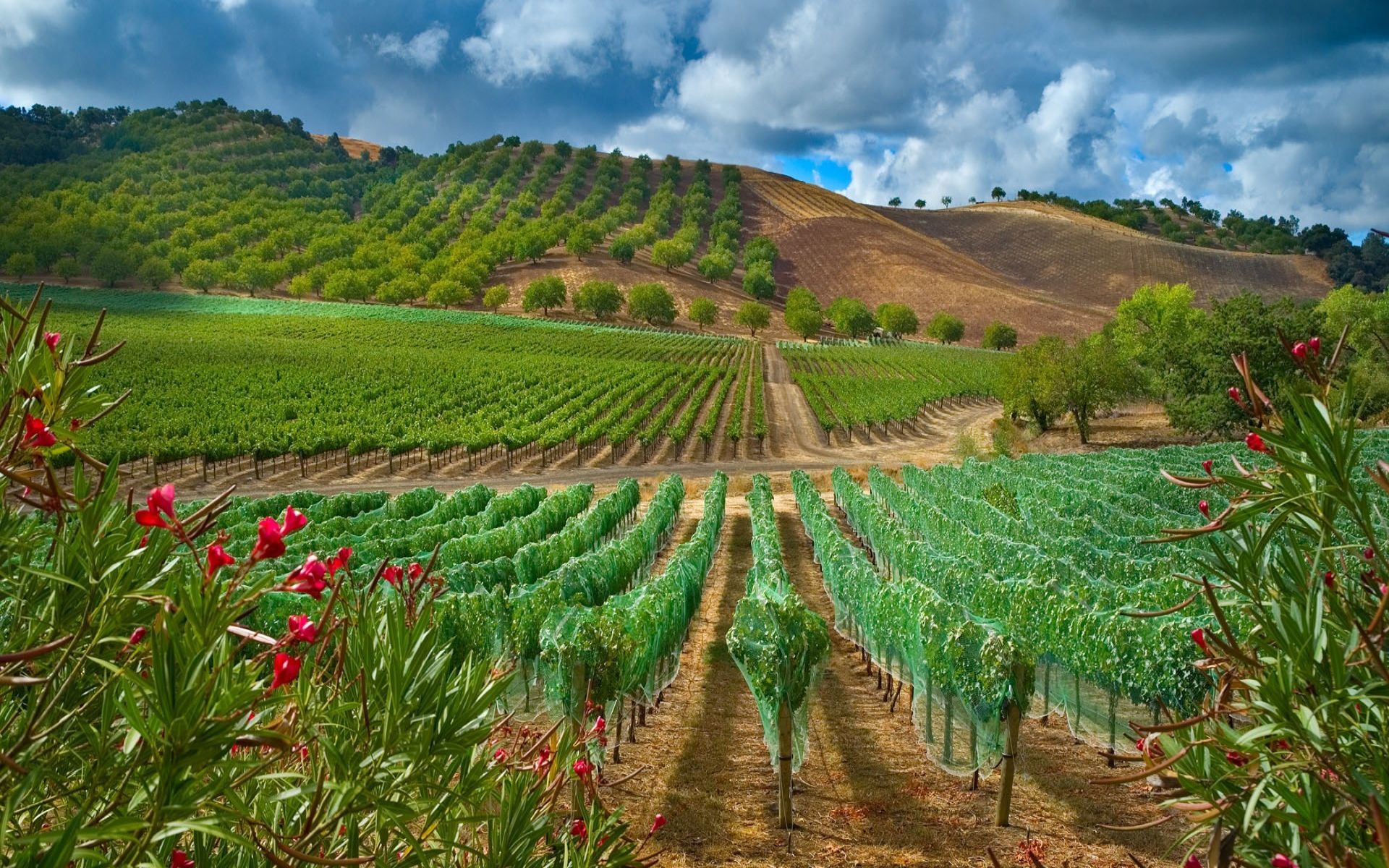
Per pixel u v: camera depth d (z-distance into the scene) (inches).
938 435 2368.4
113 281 5211.6
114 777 91.1
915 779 392.2
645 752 430.0
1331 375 111.7
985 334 4603.8
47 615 103.6
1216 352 1587.1
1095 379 1923.0
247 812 99.5
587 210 7608.3
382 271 5698.8
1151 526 724.7
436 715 107.2
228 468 1769.2
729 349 4003.4
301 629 93.7
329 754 101.1
